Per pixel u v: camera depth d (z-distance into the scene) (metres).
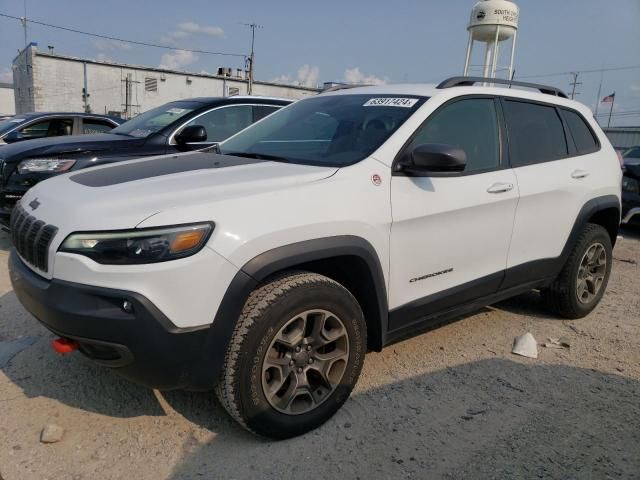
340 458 2.58
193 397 3.07
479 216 3.39
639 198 7.85
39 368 3.32
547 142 4.05
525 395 3.22
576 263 4.24
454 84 3.57
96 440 2.66
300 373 2.69
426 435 2.79
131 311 2.23
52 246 2.38
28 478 2.38
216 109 6.66
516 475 2.51
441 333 4.09
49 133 9.35
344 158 3.04
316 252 2.58
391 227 2.92
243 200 2.46
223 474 2.45
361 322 2.85
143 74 46.78
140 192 2.52
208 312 2.32
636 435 2.85
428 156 2.83
